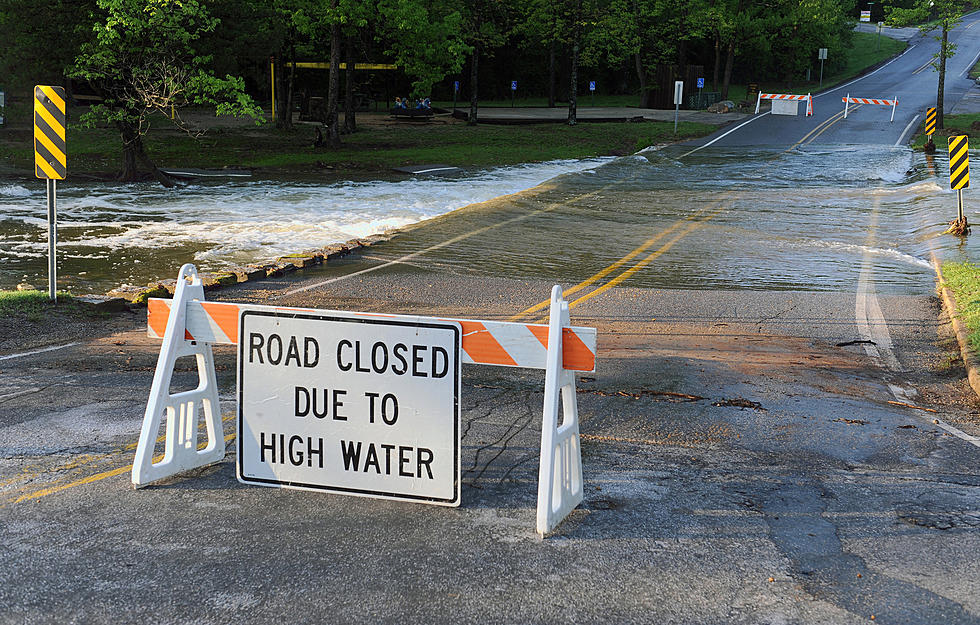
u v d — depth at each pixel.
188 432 5.41
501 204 23.61
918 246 18.08
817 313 12.06
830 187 27.98
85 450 5.80
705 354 9.64
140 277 14.68
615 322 11.30
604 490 5.21
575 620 3.67
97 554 4.24
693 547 4.40
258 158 34.75
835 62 84.06
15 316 10.21
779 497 5.18
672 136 44.91
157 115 48.03
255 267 14.12
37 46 26.28
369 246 17.27
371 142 40.84
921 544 4.48
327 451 4.98
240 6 31.14
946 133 43.06
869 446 6.41
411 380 4.80
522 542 4.43
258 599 3.82
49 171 10.67
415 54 41.44
